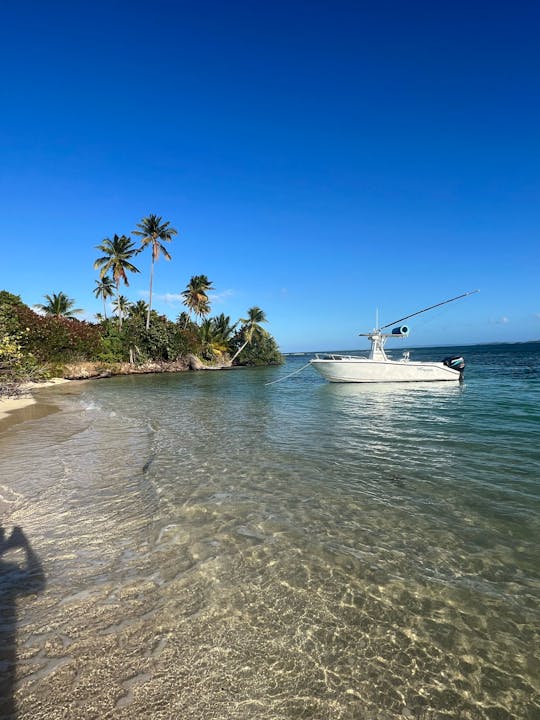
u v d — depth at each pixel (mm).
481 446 7688
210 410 13867
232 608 3043
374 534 4238
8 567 3674
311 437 8945
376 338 20812
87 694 2281
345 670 2467
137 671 2447
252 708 2197
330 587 3309
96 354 39094
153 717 2141
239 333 62344
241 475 6273
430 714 2180
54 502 5223
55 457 7516
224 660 2533
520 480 5754
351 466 6660
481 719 2152
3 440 9156
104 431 10078
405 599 3154
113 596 3205
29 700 2240
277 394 18656
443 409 12328
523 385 18875
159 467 6758
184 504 5090
